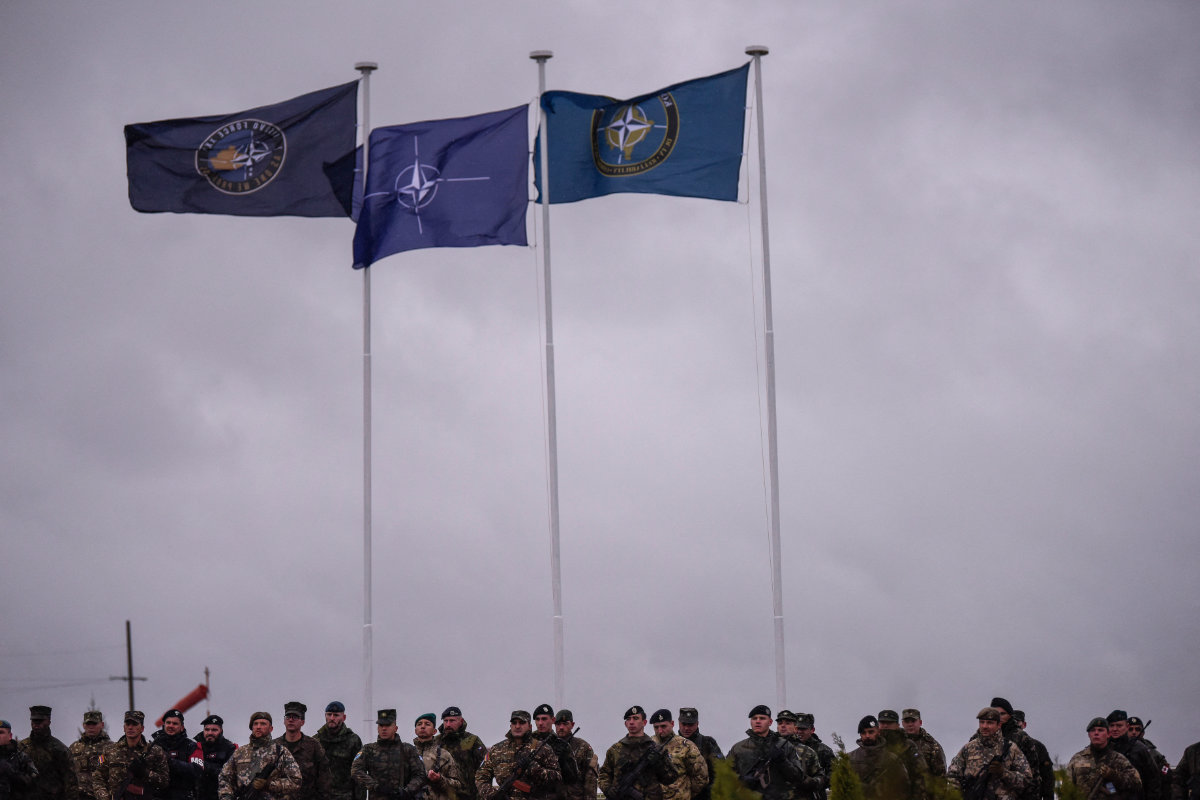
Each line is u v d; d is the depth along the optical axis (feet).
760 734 60.23
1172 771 62.18
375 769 59.98
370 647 75.72
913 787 42.88
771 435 75.82
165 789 60.70
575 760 60.95
